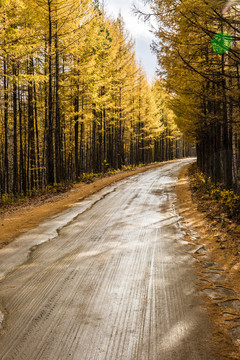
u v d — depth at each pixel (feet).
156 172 75.66
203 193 38.68
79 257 17.51
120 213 29.78
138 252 18.35
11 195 54.70
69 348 9.05
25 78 37.88
